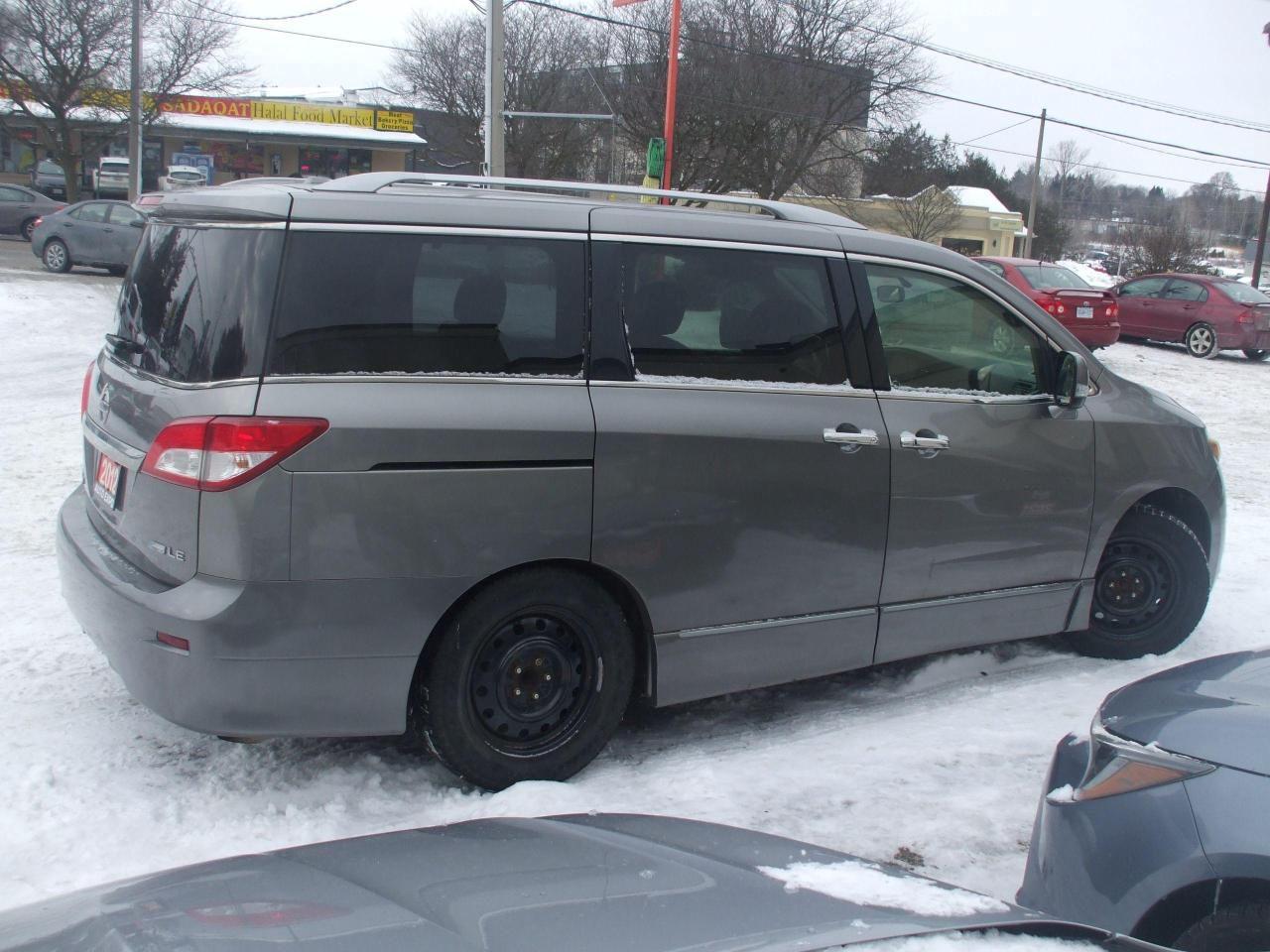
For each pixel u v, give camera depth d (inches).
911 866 134.6
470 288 141.3
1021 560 184.7
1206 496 204.7
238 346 131.0
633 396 148.5
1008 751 165.9
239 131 1780.3
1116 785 105.5
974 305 181.5
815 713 180.7
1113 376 199.2
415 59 1754.4
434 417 134.7
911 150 1644.9
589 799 145.3
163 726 163.3
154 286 146.4
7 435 359.3
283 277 132.3
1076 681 195.2
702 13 1421.0
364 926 66.7
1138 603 204.8
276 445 128.0
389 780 150.6
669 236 154.7
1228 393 637.9
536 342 144.1
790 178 1466.5
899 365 173.0
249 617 128.8
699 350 155.3
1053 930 72.0
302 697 133.0
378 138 1861.5
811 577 163.2
